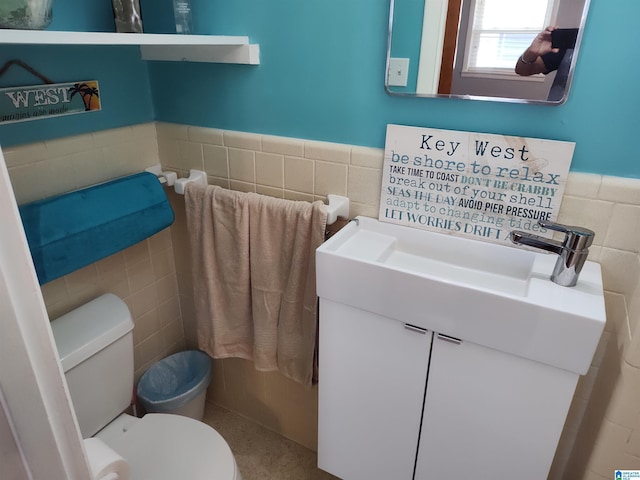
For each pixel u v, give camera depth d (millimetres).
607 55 861
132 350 1374
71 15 1188
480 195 1061
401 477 1223
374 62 1076
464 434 1062
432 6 956
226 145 1369
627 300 944
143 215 1328
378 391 1137
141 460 1218
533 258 1039
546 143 955
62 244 1138
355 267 1002
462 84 990
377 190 1187
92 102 1280
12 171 1132
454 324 936
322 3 1085
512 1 890
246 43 1188
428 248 1161
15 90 1098
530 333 863
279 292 1333
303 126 1234
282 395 1661
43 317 398
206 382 1654
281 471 1629
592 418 1049
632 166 909
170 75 1388
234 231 1317
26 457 418
